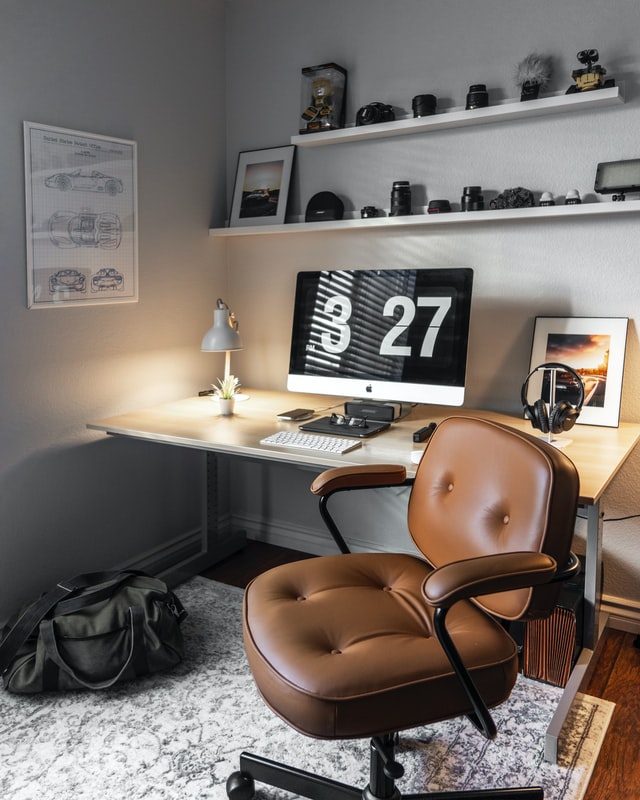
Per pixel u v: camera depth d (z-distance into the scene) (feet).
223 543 9.57
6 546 7.36
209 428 7.29
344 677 3.85
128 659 6.34
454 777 5.30
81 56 7.55
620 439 6.72
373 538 9.34
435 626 3.80
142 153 8.42
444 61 7.97
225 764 5.46
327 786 4.82
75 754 5.56
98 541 8.46
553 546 4.29
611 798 5.16
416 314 7.47
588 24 7.13
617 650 7.27
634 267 7.23
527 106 7.16
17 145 6.98
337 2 8.59
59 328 7.65
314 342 8.12
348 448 6.35
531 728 5.89
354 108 8.68
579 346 7.47
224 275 9.97
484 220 7.77
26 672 6.24
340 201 8.77
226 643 7.27
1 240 6.94
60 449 7.84
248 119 9.52
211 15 9.25
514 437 4.74
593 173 7.29
